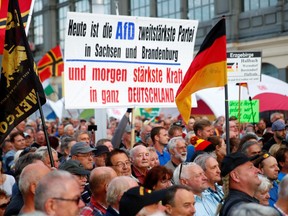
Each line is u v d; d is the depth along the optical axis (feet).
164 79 30.66
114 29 29.19
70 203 12.36
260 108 57.98
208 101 60.39
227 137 24.41
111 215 17.22
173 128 34.01
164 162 31.14
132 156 25.22
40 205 12.37
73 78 28.30
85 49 28.53
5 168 33.19
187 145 31.35
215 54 25.91
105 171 19.22
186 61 31.30
